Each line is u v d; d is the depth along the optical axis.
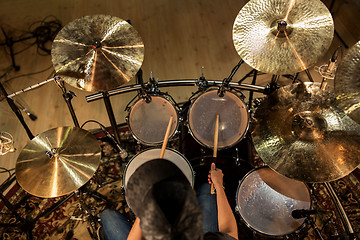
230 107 2.68
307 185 2.45
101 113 3.80
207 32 4.58
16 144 3.58
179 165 2.53
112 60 2.47
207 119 2.66
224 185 2.58
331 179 2.16
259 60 2.43
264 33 2.46
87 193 3.15
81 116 3.79
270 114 2.42
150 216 0.93
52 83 4.07
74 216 2.97
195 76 4.13
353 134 2.21
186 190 0.98
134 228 1.57
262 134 2.37
